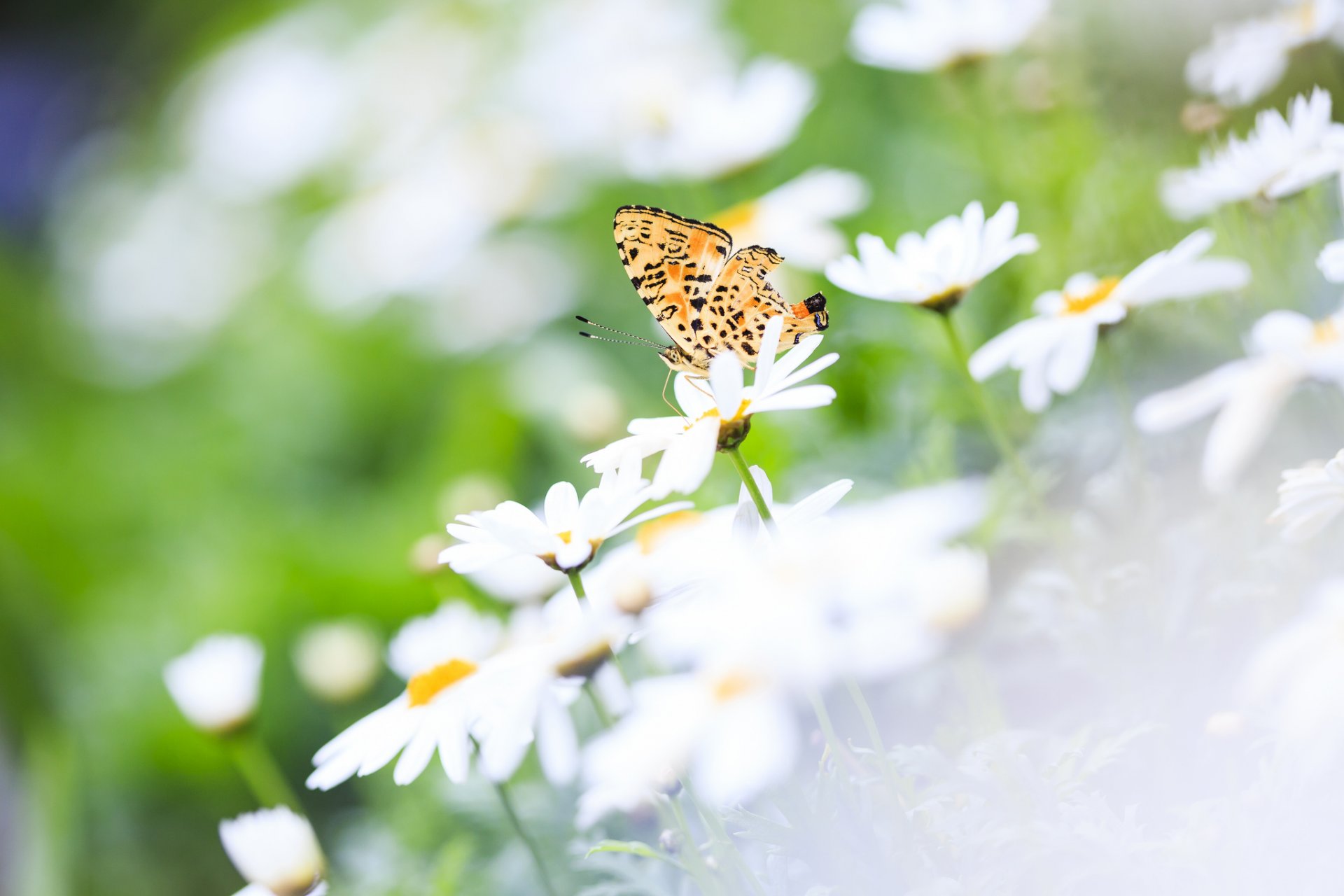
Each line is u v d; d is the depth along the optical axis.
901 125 0.92
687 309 0.65
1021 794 0.57
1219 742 0.58
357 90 1.50
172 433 1.40
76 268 1.81
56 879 0.93
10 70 2.44
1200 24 0.71
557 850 0.68
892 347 0.75
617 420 0.77
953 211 0.79
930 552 0.56
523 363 1.01
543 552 0.57
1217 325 0.68
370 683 0.75
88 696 1.05
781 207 0.77
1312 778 0.55
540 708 0.61
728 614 0.54
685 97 0.79
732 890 0.57
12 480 1.32
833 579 0.54
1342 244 0.57
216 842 0.94
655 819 0.63
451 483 0.97
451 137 1.29
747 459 0.74
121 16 2.38
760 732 0.54
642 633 0.57
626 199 1.12
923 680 0.65
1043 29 0.74
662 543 0.58
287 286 1.44
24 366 1.63
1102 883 0.57
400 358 1.23
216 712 0.69
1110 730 0.60
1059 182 0.74
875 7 0.95
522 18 1.38
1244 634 0.61
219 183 1.58
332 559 1.00
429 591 0.96
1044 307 0.61
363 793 0.80
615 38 1.13
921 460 0.72
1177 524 0.65
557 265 1.13
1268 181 0.61
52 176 2.28
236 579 1.04
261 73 1.61
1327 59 0.65
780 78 0.77
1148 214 0.71
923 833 0.58
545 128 1.21
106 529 1.29
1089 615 0.62
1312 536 0.57
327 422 1.25
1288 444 0.63
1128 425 0.63
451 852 0.68
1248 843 0.56
